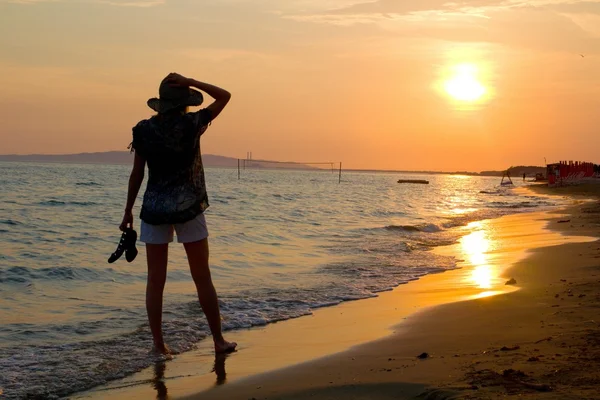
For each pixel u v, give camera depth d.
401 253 13.45
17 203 29.47
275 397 4.19
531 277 9.19
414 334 5.89
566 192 56.19
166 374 5.01
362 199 44.03
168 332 6.39
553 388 3.54
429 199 46.66
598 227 18.41
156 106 5.07
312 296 8.30
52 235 16.44
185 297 8.15
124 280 9.88
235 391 4.45
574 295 7.07
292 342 5.93
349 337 6.02
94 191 43.75
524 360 4.23
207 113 5.19
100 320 7.02
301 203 35.97
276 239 16.09
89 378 4.95
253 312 7.26
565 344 4.62
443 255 13.05
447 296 8.11
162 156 5.08
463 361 4.47
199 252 5.45
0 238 15.55
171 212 5.18
